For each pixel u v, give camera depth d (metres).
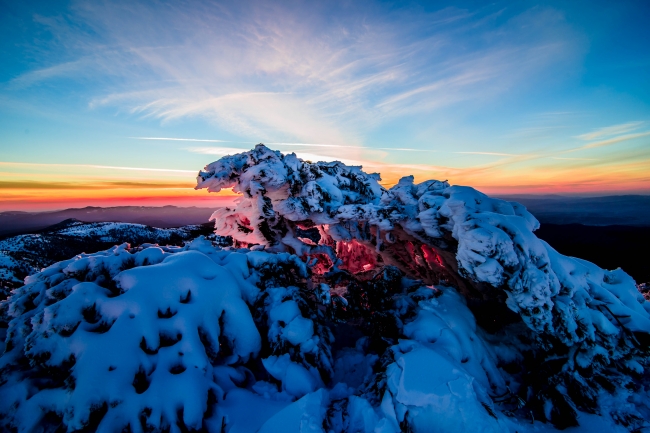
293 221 10.58
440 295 8.19
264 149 9.91
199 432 4.61
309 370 6.04
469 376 5.01
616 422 5.31
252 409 5.04
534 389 6.17
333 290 10.10
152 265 6.33
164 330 5.48
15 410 4.68
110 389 4.54
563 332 5.85
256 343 6.47
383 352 6.78
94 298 5.59
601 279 7.61
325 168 12.38
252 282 7.62
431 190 9.20
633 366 6.13
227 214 11.64
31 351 4.93
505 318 8.00
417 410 4.66
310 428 4.25
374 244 11.02
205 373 5.25
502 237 5.90
